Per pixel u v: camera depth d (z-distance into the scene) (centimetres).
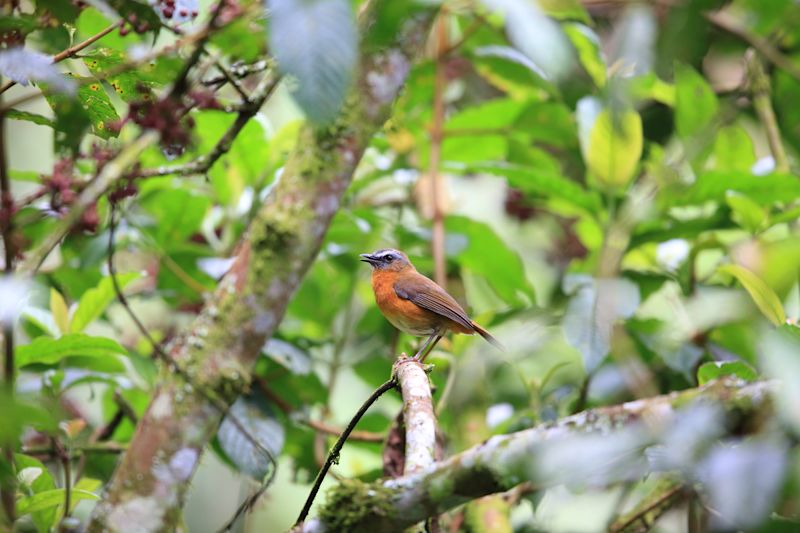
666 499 817
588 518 1085
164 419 611
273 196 632
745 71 1138
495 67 1140
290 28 429
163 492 604
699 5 586
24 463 751
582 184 1281
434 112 1099
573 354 1145
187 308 1036
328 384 1069
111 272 621
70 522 704
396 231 1075
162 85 694
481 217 1413
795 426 381
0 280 528
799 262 885
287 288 622
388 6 516
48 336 813
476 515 849
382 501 489
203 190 1060
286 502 1319
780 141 1105
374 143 1104
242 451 857
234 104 711
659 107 1223
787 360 400
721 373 676
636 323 983
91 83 645
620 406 449
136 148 593
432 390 751
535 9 548
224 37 654
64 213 625
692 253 977
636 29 677
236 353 618
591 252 1084
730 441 429
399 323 1036
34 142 1341
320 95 421
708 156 1058
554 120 1120
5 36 592
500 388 1113
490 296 1328
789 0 961
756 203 927
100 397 1185
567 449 423
